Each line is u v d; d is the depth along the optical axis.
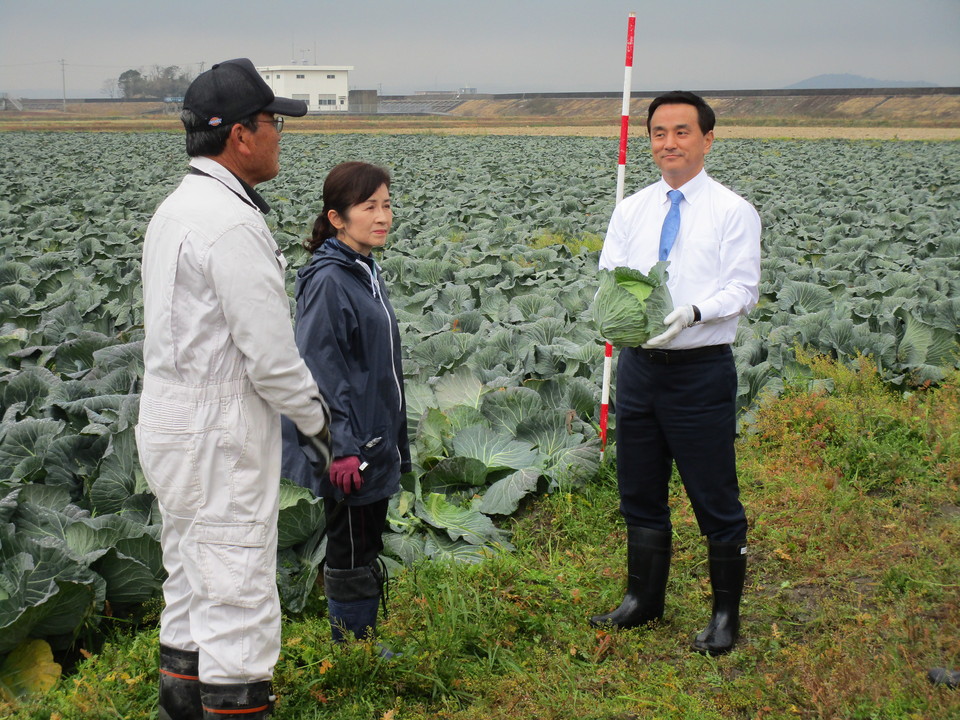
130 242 13.44
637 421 3.92
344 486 3.44
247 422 2.91
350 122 88.12
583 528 4.99
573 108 126.88
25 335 7.55
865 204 18.02
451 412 5.80
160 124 79.81
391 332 3.65
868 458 5.74
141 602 4.14
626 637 4.01
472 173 27.39
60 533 4.20
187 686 3.15
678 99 3.61
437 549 4.76
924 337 7.42
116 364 6.37
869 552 4.69
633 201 3.94
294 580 4.29
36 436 5.09
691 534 4.92
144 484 4.66
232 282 2.79
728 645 3.90
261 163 3.04
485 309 9.08
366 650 3.68
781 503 5.27
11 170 29.09
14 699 3.53
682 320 3.52
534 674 3.77
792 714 3.45
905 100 95.31
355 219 3.51
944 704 3.36
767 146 43.06
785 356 7.30
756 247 3.71
